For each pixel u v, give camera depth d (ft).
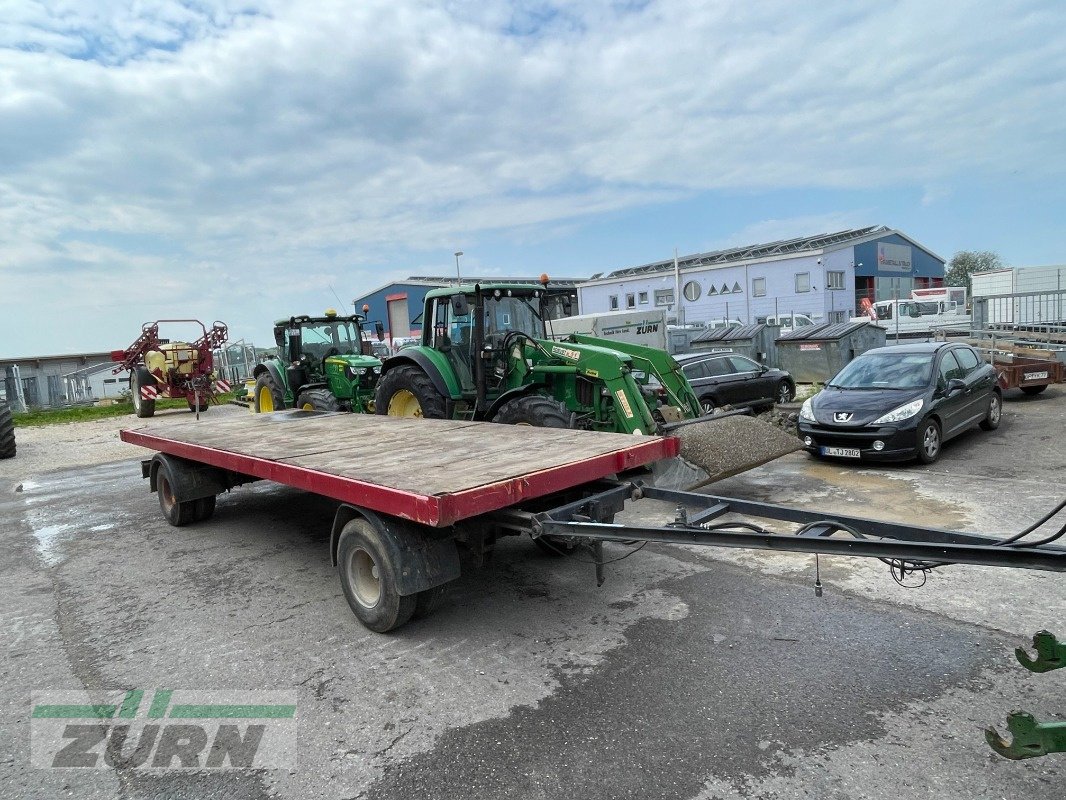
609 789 8.55
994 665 11.03
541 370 24.06
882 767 8.71
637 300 124.98
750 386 41.88
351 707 10.83
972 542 9.05
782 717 9.89
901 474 24.61
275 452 16.76
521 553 17.85
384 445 17.21
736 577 15.44
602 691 10.89
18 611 15.66
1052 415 34.86
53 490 30.86
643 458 14.78
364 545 12.96
